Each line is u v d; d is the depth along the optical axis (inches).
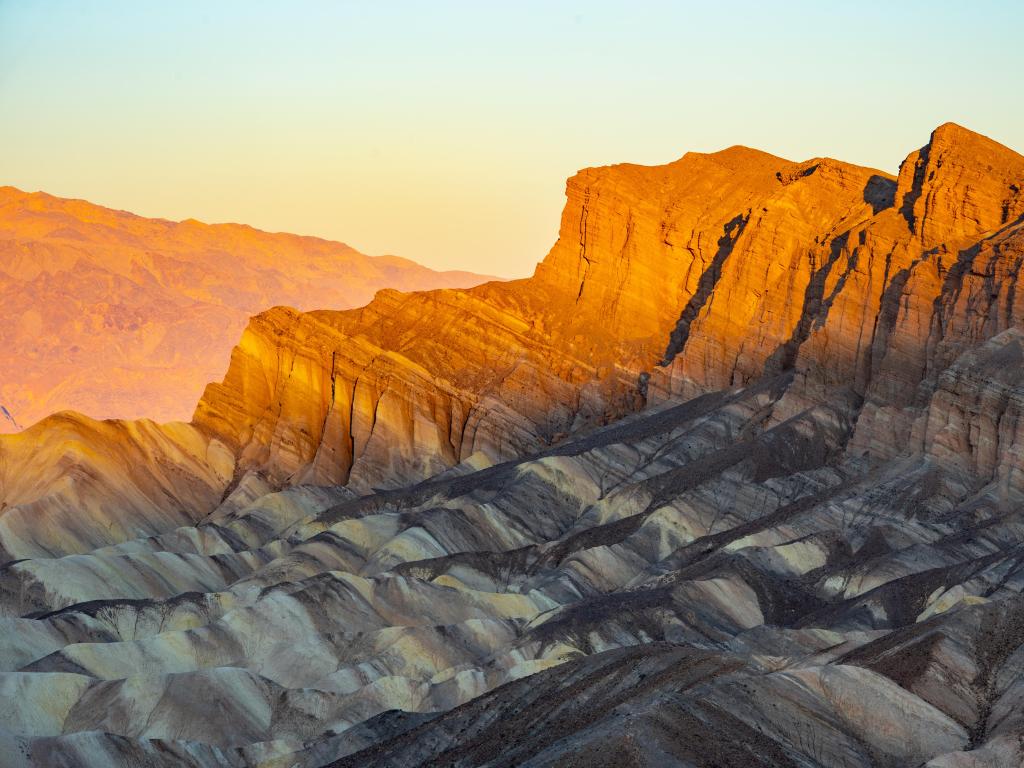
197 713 7057.1
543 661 7180.1
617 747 5059.1
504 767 5433.1
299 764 6338.6
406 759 5895.7
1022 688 5802.2
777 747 5290.4
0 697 7071.9
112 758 6535.4
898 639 6254.9
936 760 5236.2
